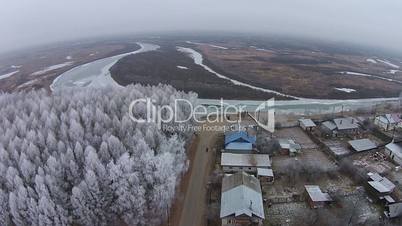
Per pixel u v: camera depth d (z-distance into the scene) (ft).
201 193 168.45
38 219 131.13
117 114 213.66
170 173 155.22
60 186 146.92
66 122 194.80
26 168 146.00
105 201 143.13
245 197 145.79
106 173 147.02
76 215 137.80
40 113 212.02
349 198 164.35
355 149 211.20
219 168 192.95
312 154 212.23
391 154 203.51
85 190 138.31
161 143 179.63
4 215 134.31
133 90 248.93
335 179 182.50
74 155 162.20
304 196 166.91
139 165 152.56
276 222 147.33
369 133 243.81
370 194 167.22
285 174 185.88
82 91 260.21
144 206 144.15
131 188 142.00
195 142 226.58
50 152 166.71
